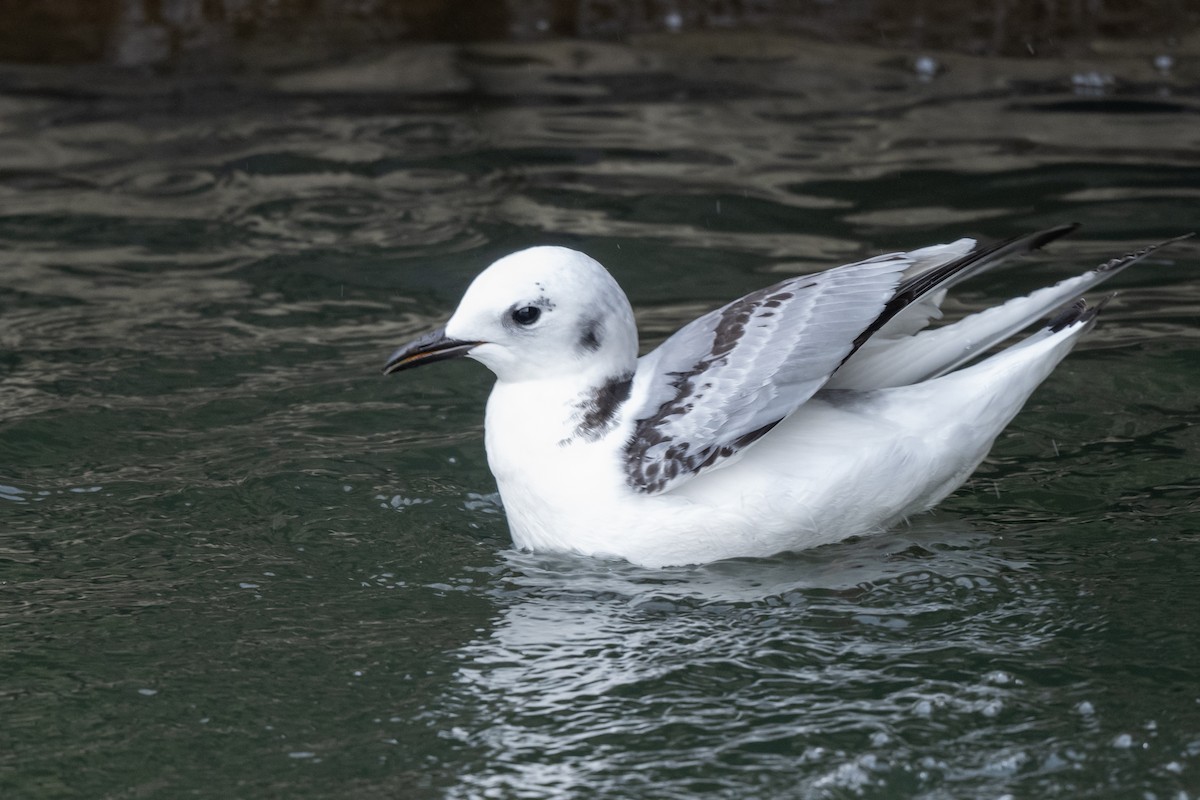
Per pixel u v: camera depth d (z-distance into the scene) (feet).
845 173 47.85
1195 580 26.21
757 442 27.20
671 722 22.59
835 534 27.84
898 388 27.86
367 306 40.09
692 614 25.80
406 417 34.55
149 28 60.59
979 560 27.30
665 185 47.34
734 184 47.21
